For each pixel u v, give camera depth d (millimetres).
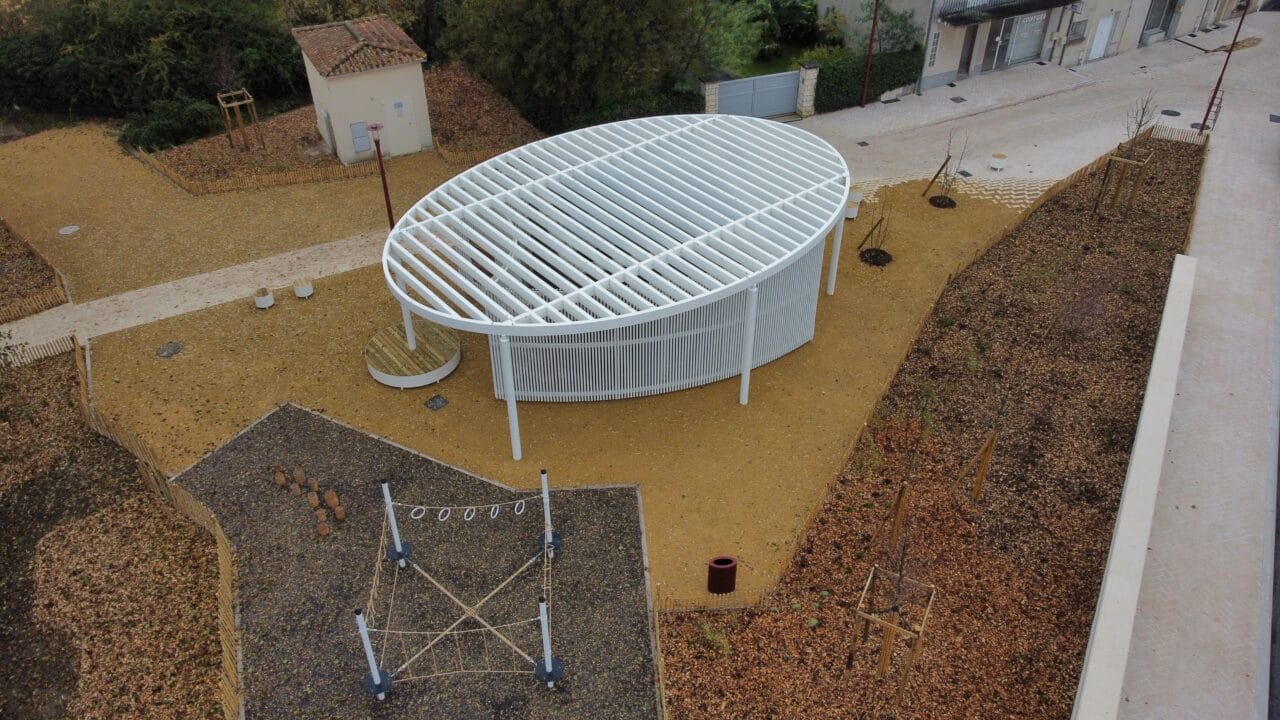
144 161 29234
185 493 15578
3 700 13039
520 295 17359
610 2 27047
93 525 15820
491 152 28781
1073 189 27266
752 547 15023
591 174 20766
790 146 21953
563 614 13859
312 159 29031
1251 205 26344
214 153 29484
